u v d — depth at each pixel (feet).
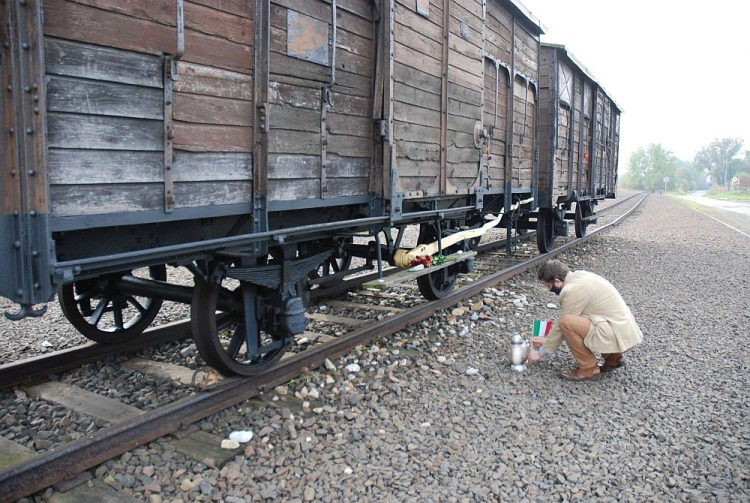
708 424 13.00
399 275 18.19
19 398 13.23
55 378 14.55
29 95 8.14
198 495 9.75
